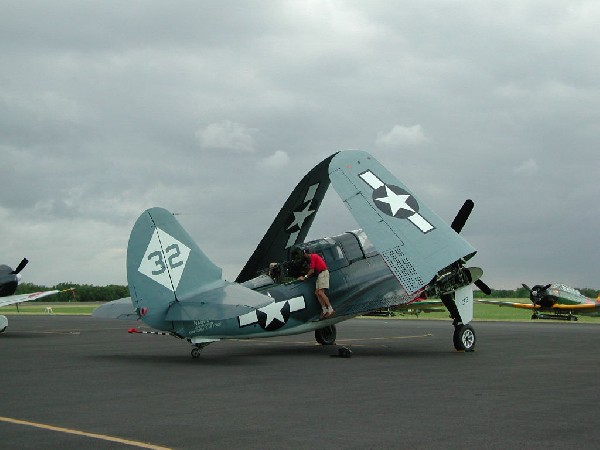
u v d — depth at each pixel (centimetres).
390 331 2819
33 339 2430
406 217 1661
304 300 1709
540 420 809
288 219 2028
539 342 2059
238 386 1121
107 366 1457
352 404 931
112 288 11325
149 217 1520
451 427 771
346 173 1722
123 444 699
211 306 1464
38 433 753
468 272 1750
